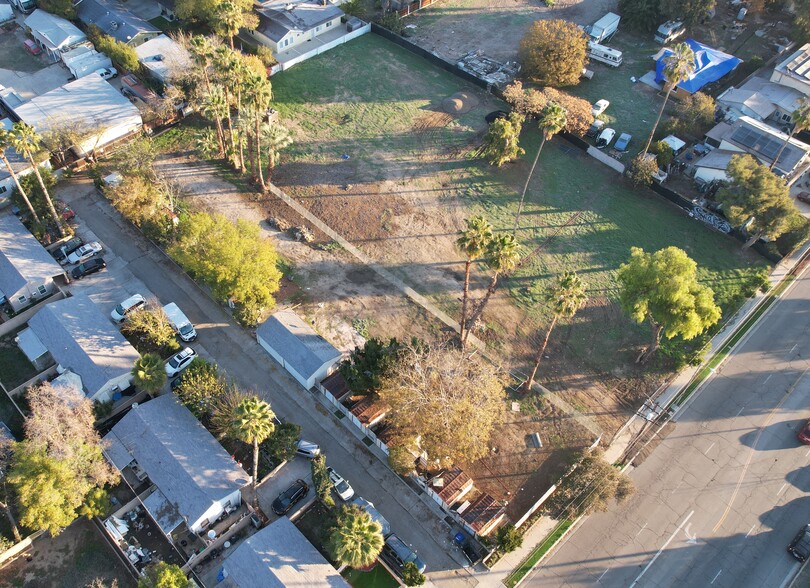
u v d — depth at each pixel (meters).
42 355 65.56
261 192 86.62
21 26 110.25
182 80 94.06
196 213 82.12
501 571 54.84
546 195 89.62
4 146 70.75
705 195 90.44
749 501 60.56
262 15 111.25
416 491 59.59
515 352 71.81
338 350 67.31
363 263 79.31
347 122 98.00
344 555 48.66
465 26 120.38
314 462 56.75
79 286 72.88
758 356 72.62
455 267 80.00
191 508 53.44
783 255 83.19
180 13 106.00
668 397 68.81
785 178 88.44
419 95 104.00
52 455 52.44
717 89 107.06
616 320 75.62
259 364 68.12
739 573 55.72
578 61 102.31
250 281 67.81
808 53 104.19
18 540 53.12
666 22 117.88
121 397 63.41
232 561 50.34
